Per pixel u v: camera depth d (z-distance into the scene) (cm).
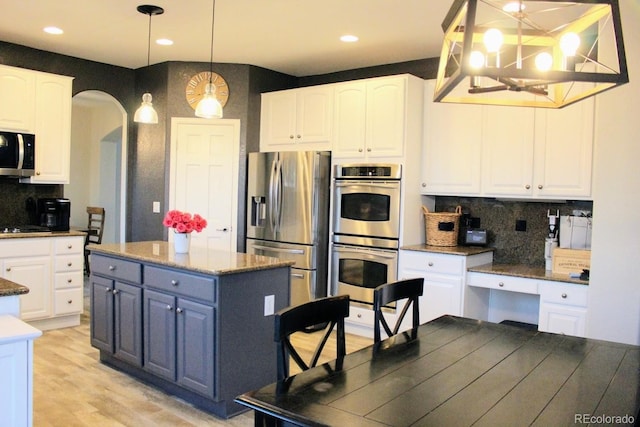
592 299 338
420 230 475
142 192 567
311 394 164
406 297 267
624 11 320
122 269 357
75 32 452
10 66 475
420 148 470
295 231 502
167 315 323
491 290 461
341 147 491
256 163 534
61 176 503
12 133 466
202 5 377
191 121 545
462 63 166
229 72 544
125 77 575
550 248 411
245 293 309
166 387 339
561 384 178
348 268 483
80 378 358
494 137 429
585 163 387
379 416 148
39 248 462
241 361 309
